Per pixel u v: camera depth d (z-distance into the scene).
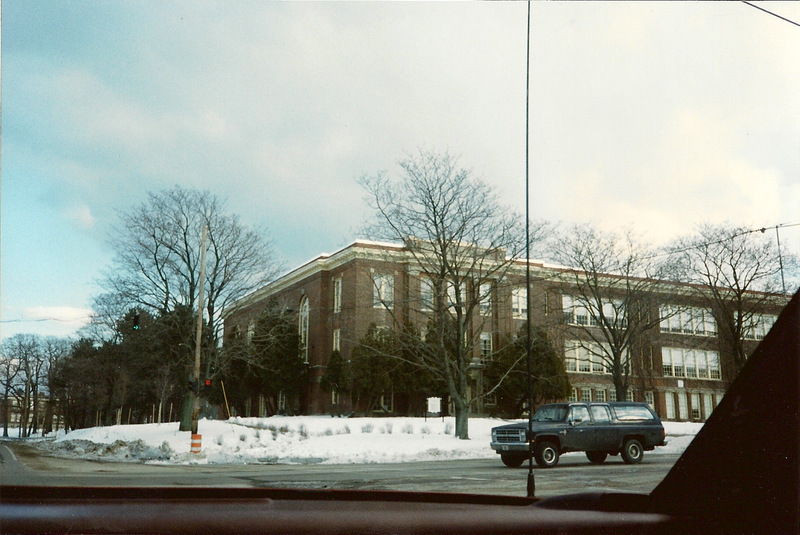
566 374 45.44
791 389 0.96
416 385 44.16
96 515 0.79
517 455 16.73
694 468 1.06
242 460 20.92
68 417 72.19
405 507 0.99
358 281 44.66
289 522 0.86
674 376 49.78
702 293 30.66
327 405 48.44
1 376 68.81
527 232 2.62
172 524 0.80
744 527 0.96
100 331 39.81
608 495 1.13
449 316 31.70
